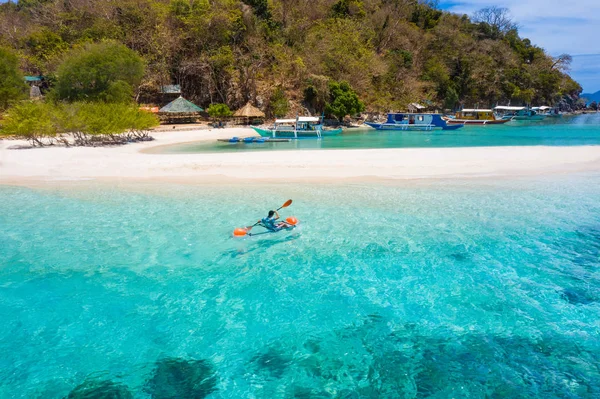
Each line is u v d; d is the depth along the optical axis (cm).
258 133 3828
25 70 4741
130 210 1319
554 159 2053
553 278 856
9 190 1580
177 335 674
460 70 7144
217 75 5003
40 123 2636
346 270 900
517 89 7506
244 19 5281
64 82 3778
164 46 4972
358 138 3597
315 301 777
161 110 4275
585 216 1228
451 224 1167
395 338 662
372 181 1653
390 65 6166
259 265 930
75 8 5378
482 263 927
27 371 588
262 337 669
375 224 1171
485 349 630
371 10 7069
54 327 700
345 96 4809
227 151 2619
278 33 5569
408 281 848
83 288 833
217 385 559
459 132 4284
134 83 4228
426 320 711
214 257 973
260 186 1591
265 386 556
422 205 1338
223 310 748
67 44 4888
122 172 1850
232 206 1343
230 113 4703
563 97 9588
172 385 558
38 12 5981
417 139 3475
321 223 1182
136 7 5056
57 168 1933
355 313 735
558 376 568
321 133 3700
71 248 1026
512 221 1189
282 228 1134
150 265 932
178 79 5066
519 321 703
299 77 5031
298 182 1647
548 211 1276
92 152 2497
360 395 535
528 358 608
